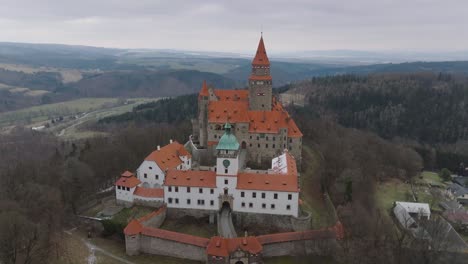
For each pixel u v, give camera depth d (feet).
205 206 382.63
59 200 378.73
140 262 317.63
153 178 423.23
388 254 310.86
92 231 368.89
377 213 439.22
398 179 610.65
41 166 468.75
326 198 430.61
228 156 370.32
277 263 312.91
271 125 507.71
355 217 363.97
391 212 470.80
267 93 539.70
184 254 321.93
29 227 303.68
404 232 341.82
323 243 317.83
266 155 510.58
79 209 405.80
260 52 540.11
